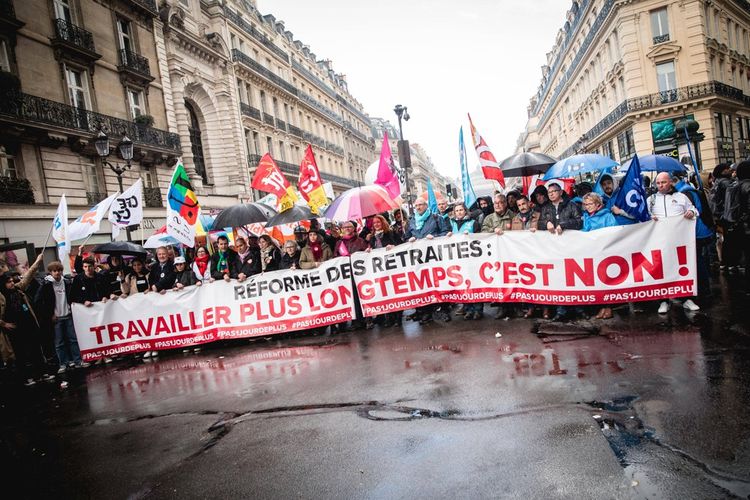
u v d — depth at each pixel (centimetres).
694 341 434
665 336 461
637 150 2662
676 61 2523
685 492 224
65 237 766
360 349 585
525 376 406
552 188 622
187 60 2477
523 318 627
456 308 774
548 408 337
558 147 5303
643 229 564
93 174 1766
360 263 711
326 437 343
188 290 750
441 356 502
